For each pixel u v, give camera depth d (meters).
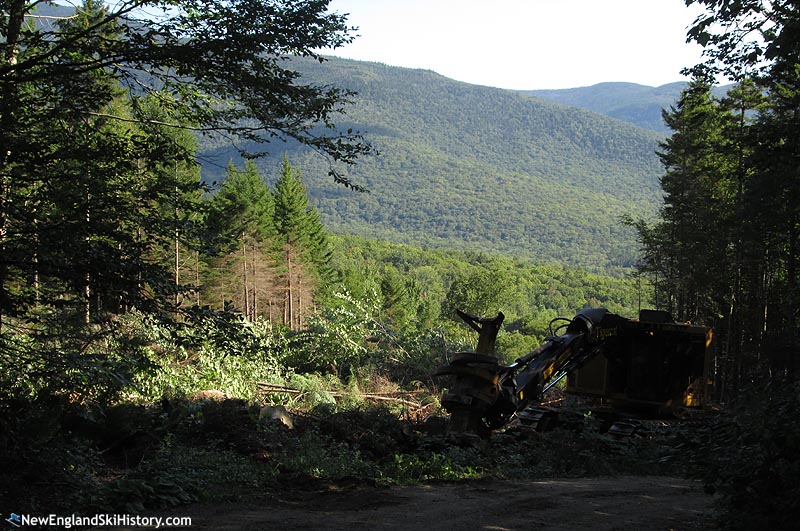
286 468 10.56
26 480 8.21
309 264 79.00
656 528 7.35
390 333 27.56
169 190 10.04
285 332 26.61
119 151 9.73
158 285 9.40
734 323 41.66
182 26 9.70
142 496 8.02
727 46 13.29
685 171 46.34
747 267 38.81
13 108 9.04
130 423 11.09
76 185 8.98
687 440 13.16
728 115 35.59
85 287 9.46
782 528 6.59
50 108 9.70
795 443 6.74
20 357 9.59
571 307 189.75
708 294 43.12
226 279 55.75
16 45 9.79
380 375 24.95
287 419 14.07
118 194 9.69
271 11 9.74
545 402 22.30
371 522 7.45
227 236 10.52
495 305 96.62
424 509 8.20
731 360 40.19
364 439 13.70
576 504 8.62
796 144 12.16
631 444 14.26
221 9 9.60
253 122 11.48
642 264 51.81
